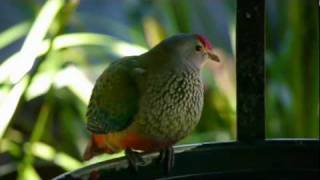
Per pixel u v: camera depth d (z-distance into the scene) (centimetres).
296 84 1009
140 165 622
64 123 1041
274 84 1020
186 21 1036
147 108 684
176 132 696
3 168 1091
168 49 689
